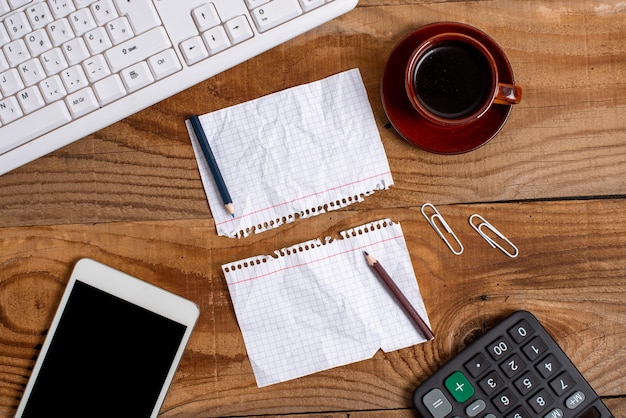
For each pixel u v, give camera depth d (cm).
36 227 67
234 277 67
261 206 68
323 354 67
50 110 60
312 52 68
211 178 68
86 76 60
